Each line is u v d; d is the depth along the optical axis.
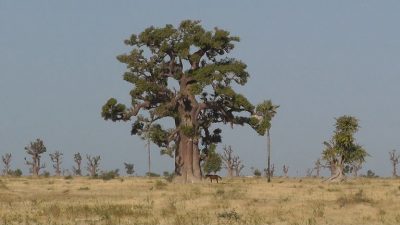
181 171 85.69
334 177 91.12
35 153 166.88
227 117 89.19
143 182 85.31
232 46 88.56
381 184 74.94
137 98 87.50
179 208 38.03
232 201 42.53
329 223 31.77
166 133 87.06
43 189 63.66
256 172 159.50
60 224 31.03
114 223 31.09
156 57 87.00
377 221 32.41
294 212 35.62
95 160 171.38
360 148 90.81
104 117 86.25
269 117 88.69
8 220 32.38
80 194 54.44
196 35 86.25
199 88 84.25
